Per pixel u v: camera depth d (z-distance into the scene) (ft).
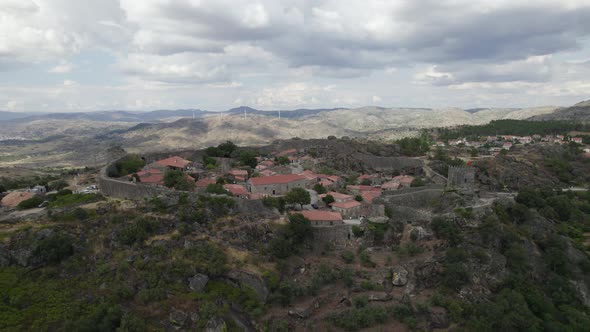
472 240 354.33
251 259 313.73
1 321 229.86
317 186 498.28
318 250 360.89
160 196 349.20
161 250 293.84
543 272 364.17
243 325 268.62
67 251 278.46
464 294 315.99
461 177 482.28
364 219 393.09
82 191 404.57
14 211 365.20
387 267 341.00
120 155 589.73
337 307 304.09
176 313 255.09
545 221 420.77
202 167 559.79
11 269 261.85
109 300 252.21
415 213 399.44
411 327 288.30
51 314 240.32
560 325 305.73
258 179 471.21
